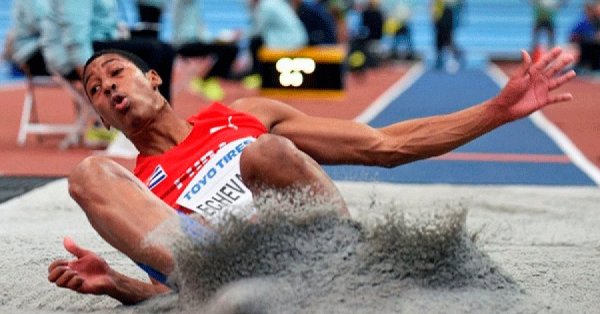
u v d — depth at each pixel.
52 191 7.71
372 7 31.73
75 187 3.90
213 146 4.32
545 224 6.38
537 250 5.41
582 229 6.23
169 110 4.43
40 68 11.13
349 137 4.59
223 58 17.70
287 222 3.61
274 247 3.56
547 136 12.70
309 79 18.97
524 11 40.38
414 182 8.59
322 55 18.91
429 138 4.54
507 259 5.07
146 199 3.88
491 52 38.19
